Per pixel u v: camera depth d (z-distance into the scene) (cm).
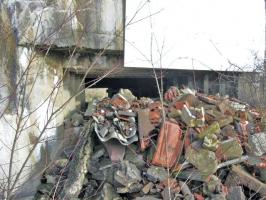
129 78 1137
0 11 673
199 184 617
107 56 866
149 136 666
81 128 777
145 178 612
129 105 751
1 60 675
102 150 667
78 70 856
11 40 684
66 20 570
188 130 669
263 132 720
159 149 631
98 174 637
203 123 684
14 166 682
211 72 1012
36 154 717
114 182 608
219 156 645
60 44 742
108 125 680
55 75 783
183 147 646
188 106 752
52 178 676
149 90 1198
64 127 805
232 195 589
